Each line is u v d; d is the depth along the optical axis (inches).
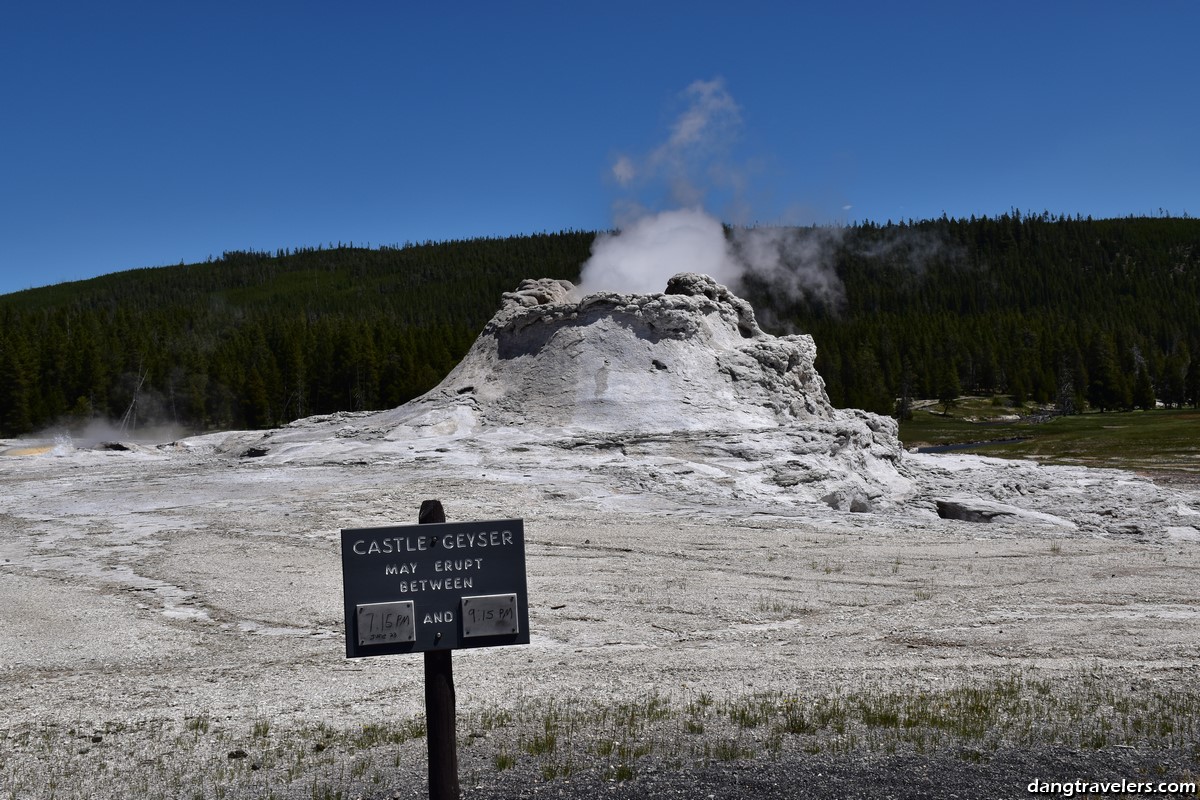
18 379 3698.3
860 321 6373.0
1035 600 672.4
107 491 1306.6
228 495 1210.6
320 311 7770.7
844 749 358.9
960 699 426.9
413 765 352.2
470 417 1610.5
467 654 554.3
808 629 603.5
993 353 5689.0
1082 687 450.0
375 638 279.1
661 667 512.4
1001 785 323.0
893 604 668.1
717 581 745.6
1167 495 1437.0
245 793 330.0
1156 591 696.4
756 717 401.1
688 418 1526.8
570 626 619.5
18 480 1512.1
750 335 1840.6
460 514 1042.1
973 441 3535.9
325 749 377.4
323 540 933.8
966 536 934.4
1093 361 5152.6
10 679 515.5
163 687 491.5
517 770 343.0
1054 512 1241.4
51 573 820.6
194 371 4222.4
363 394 4143.7
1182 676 469.4
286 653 566.6
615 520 1010.1
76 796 333.4
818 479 1286.9
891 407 4655.5
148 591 741.9
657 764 345.1
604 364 1637.6
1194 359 4884.4
